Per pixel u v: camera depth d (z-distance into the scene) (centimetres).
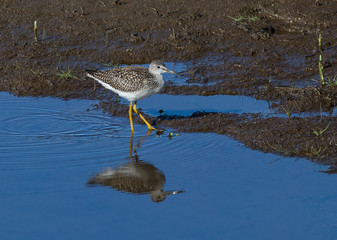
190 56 1727
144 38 1830
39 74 1628
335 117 1274
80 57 1750
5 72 1666
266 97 1444
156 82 1303
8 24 1955
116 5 2034
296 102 1376
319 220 893
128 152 1169
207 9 1950
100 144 1209
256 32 1783
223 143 1212
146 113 1397
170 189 1007
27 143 1204
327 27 1778
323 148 1146
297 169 1073
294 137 1202
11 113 1388
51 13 2012
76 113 1400
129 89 1283
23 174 1059
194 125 1312
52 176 1056
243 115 1345
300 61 1623
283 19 1852
